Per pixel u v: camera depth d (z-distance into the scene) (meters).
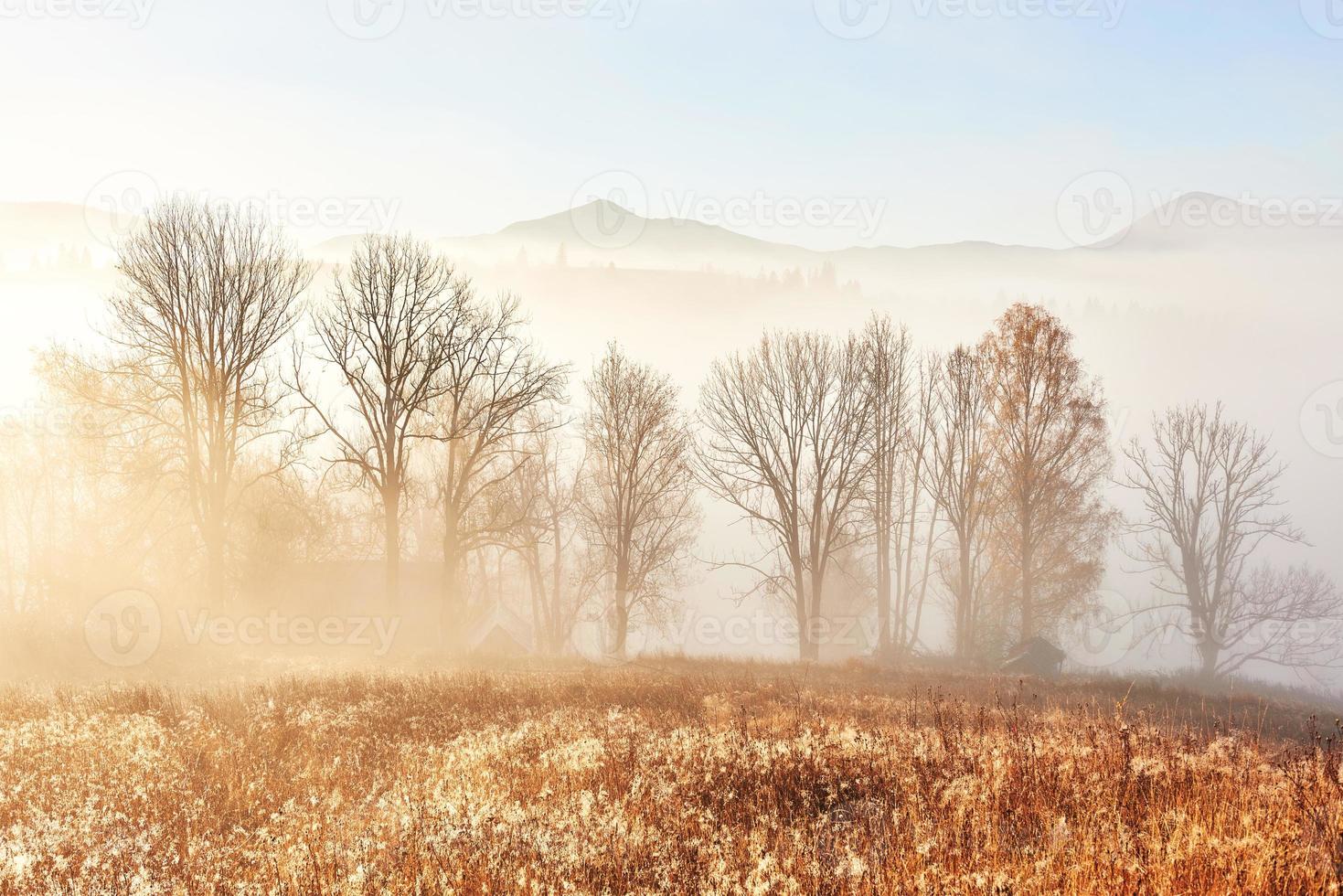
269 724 12.93
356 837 6.79
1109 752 9.38
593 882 5.84
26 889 6.24
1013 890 5.38
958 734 11.04
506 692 18.55
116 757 10.44
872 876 5.79
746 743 10.16
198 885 6.20
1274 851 5.61
